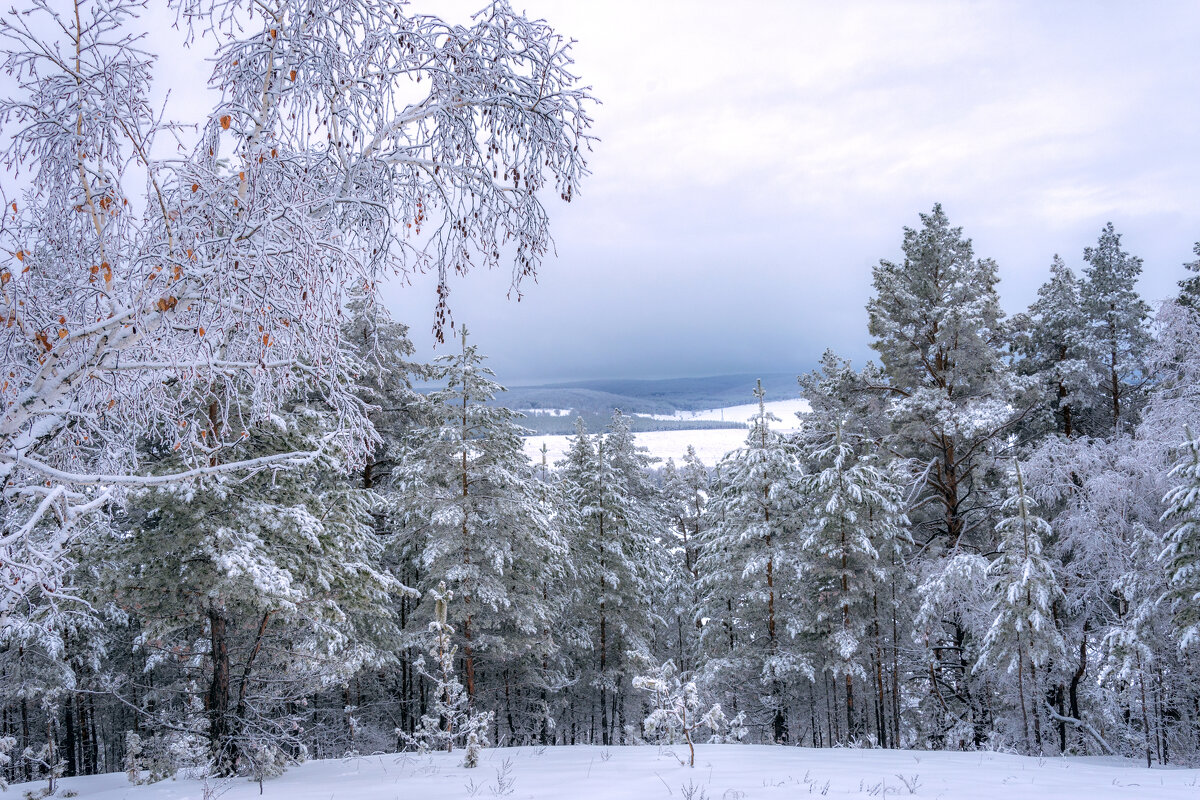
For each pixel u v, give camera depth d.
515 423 23.09
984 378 23.45
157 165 4.41
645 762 11.32
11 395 4.44
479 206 5.29
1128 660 15.93
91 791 12.42
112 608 16.12
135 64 4.70
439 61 4.99
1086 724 18.91
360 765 12.84
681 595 35.66
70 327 4.44
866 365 27.41
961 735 19.53
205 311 4.10
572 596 27.31
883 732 19.67
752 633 22.83
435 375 22.03
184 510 12.10
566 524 26.39
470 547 21.41
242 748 12.76
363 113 4.87
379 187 5.01
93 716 23.31
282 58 4.46
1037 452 21.89
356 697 22.58
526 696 27.78
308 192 4.54
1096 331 24.78
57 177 4.62
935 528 24.98
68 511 4.57
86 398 4.71
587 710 30.28
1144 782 9.76
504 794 8.30
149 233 4.48
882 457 24.25
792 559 20.67
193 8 4.52
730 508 22.03
